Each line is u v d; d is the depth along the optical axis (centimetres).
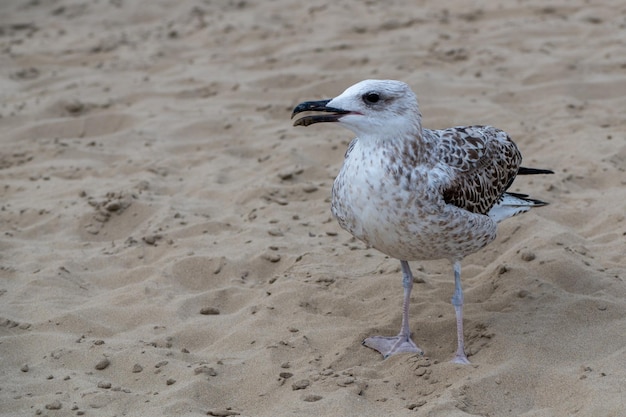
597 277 696
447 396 548
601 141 984
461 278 732
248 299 708
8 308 695
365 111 573
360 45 1348
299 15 1551
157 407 555
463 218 584
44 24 1588
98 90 1230
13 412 554
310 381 580
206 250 788
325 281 722
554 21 1405
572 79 1167
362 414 540
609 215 814
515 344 607
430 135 602
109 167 988
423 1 1578
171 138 1067
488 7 1499
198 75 1273
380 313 679
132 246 803
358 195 582
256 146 1036
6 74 1322
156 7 1655
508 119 1058
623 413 514
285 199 897
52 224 853
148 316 682
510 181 659
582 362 584
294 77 1223
